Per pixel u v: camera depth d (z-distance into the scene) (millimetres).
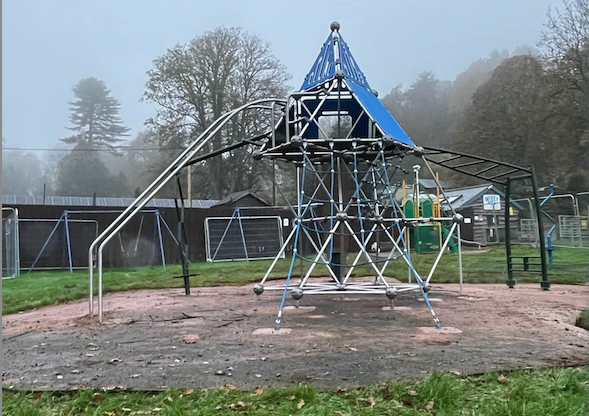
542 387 2895
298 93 6125
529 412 2562
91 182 46250
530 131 35000
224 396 2783
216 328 4988
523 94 36812
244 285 9922
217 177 35594
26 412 2623
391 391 2818
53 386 3070
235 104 34625
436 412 2584
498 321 5137
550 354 3674
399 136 6020
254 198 27062
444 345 4008
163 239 16828
